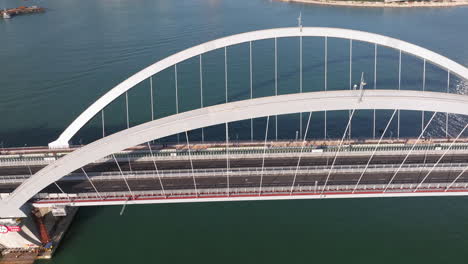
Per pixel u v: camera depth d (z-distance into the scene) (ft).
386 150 187.42
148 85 324.19
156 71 201.26
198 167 179.22
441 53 383.65
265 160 183.83
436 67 353.31
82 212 189.47
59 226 178.29
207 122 139.85
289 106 139.33
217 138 250.78
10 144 245.65
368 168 171.01
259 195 153.17
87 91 313.73
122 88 199.93
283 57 380.58
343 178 165.58
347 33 208.23
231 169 174.19
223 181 165.78
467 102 139.44
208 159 186.80
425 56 206.39
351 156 185.68
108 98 200.44
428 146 188.34
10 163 189.26
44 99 302.25
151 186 163.22
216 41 201.98
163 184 164.55
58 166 139.74
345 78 330.34
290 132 256.11
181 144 199.41
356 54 385.50
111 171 177.88
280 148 190.39
